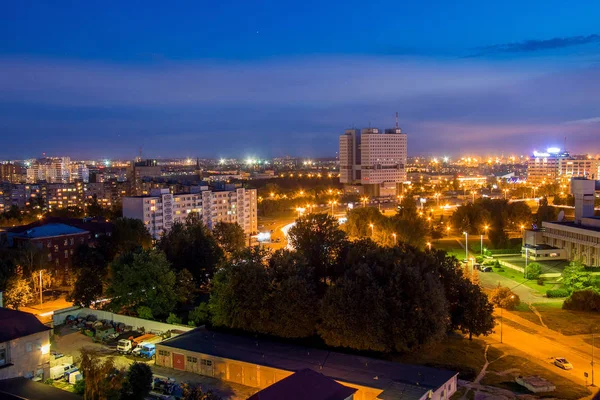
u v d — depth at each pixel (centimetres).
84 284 12644
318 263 11575
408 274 9544
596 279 14350
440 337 9431
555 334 11381
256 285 10081
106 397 6981
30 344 8494
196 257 15150
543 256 18762
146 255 12531
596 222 18575
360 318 9169
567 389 8444
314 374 6956
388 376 8131
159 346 9525
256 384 8575
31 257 14275
